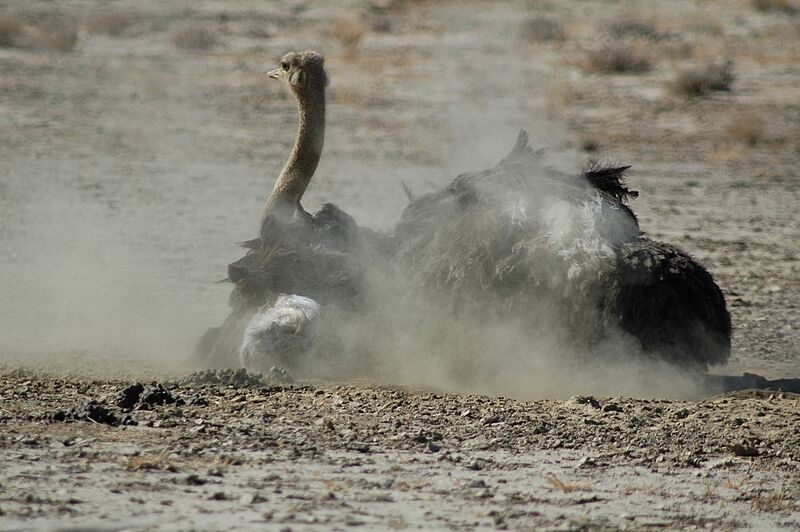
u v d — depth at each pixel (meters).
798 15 199.50
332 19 189.25
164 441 29.47
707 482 28.08
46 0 193.25
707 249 65.88
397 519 24.34
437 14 197.62
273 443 29.62
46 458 27.59
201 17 186.12
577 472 28.41
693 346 35.31
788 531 24.78
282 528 23.41
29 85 130.38
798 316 50.75
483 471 28.19
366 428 31.36
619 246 35.28
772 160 101.56
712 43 172.88
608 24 186.38
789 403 35.78
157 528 23.12
